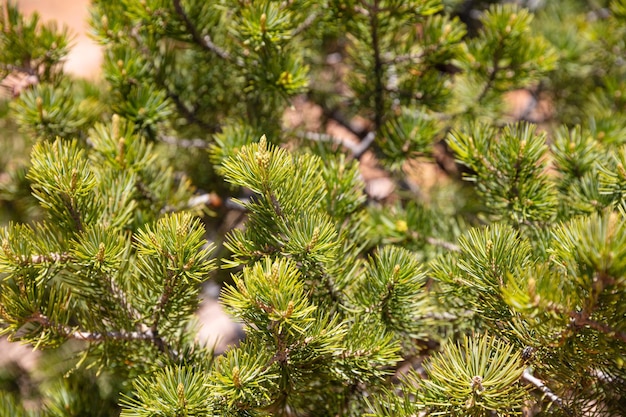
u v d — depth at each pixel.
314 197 1.02
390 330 1.04
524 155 1.05
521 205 1.06
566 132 1.10
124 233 1.08
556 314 0.93
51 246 1.02
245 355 0.96
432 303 1.08
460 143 1.08
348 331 1.00
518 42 1.16
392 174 1.25
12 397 1.11
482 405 0.95
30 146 1.22
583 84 1.45
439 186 1.45
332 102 1.46
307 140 1.20
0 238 1.00
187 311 1.03
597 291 0.92
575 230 0.94
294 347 0.98
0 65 1.14
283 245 1.00
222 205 1.21
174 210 1.12
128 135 1.09
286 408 1.04
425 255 1.13
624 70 1.40
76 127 1.14
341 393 1.04
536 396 1.02
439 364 0.98
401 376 1.00
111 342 1.03
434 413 0.96
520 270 0.96
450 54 1.15
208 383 0.98
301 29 1.16
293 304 0.94
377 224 1.15
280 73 1.10
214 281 1.28
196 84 1.17
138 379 1.00
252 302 0.95
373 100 1.17
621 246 0.91
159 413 0.97
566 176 1.09
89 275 1.02
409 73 1.17
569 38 1.38
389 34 1.16
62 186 1.00
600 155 1.10
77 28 2.96
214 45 1.14
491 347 0.98
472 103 1.21
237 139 1.10
